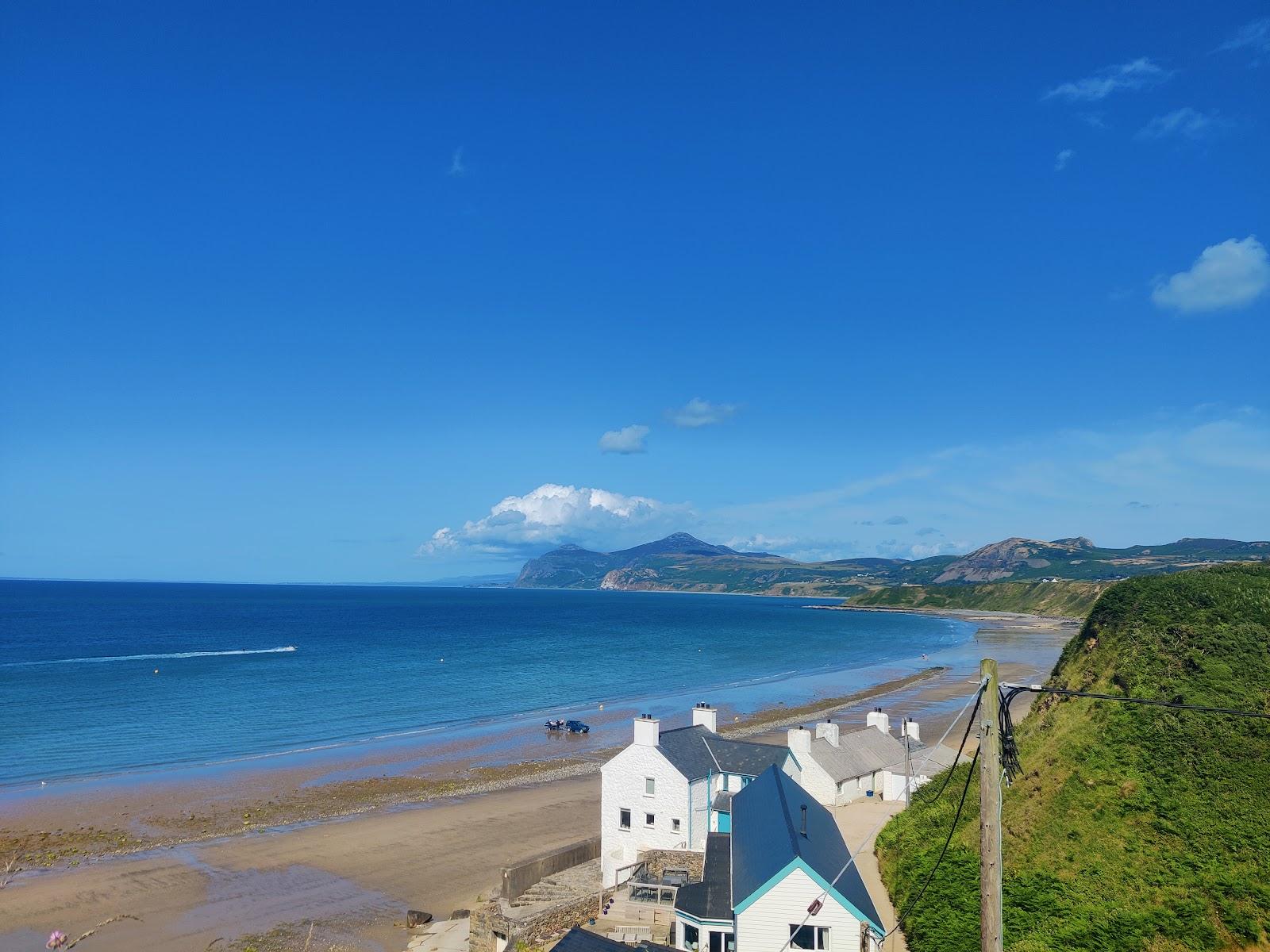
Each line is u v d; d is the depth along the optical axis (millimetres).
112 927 40312
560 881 42594
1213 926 26984
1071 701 47031
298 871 48438
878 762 57719
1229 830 31312
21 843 51500
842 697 120438
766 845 32562
